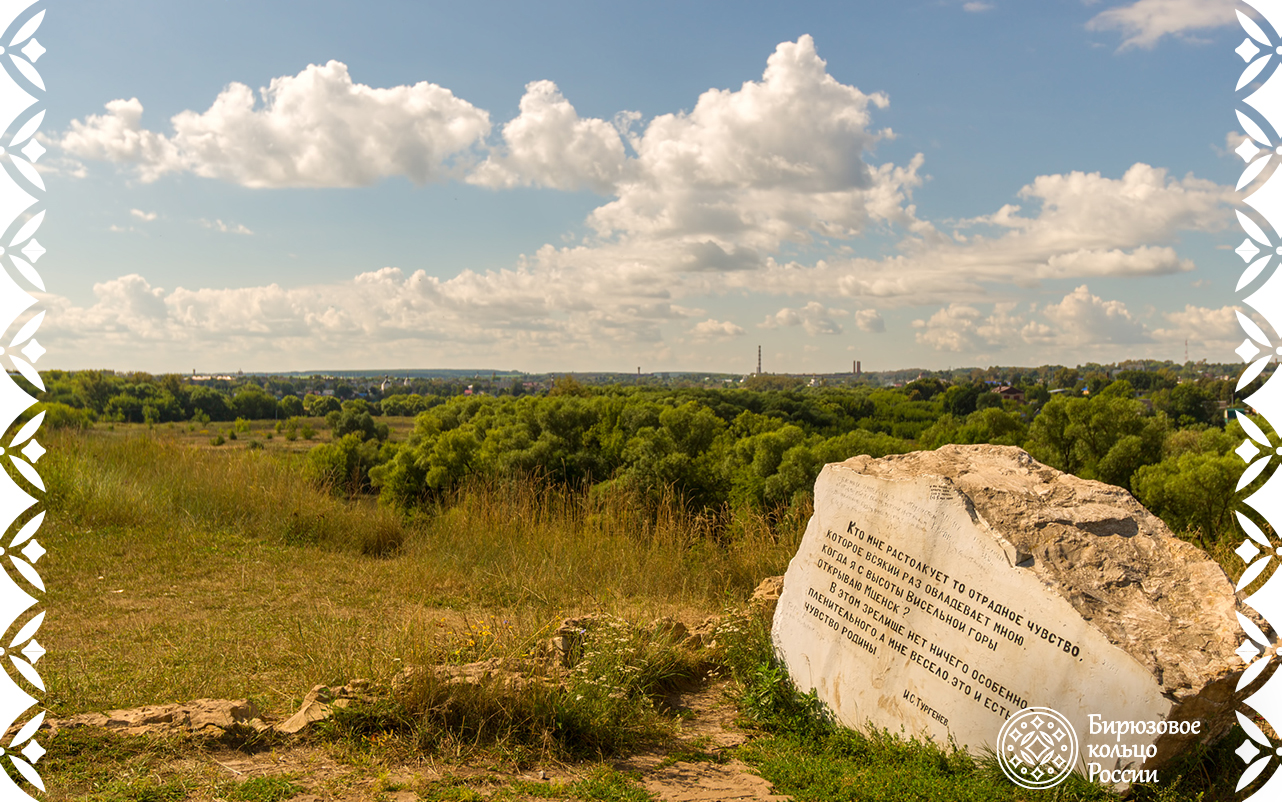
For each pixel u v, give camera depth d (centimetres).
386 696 436
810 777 415
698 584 897
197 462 1298
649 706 502
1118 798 377
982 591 444
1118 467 2555
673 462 1797
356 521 1080
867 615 507
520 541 1019
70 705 468
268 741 400
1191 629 394
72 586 760
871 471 538
